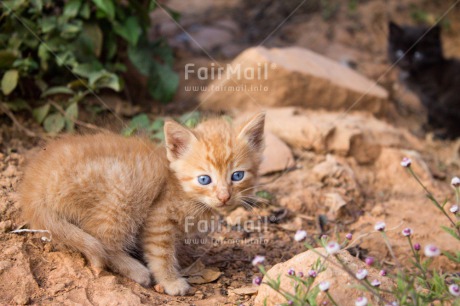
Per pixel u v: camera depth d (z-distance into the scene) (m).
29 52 7.71
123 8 8.57
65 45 7.86
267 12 13.75
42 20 7.70
